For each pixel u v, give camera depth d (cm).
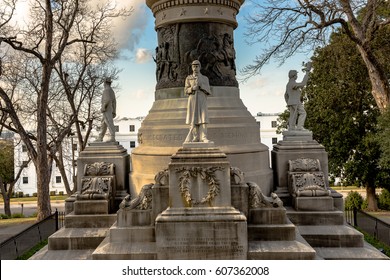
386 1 2627
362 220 1909
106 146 1516
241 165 1414
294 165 1401
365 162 3200
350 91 3180
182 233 1071
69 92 3278
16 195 6353
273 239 1129
